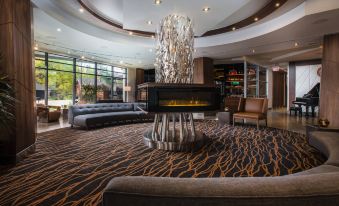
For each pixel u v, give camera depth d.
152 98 4.09
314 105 9.00
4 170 2.80
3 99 2.72
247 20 5.97
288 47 8.06
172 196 0.78
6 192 2.18
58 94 10.42
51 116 7.88
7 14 3.10
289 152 3.65
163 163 3.09
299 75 11.38
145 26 5.70
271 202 0.75
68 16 5.82
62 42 7.79
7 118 2.79
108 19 6.44
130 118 7.26
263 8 5.11
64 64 10.64
